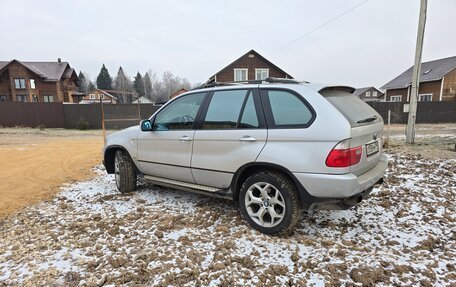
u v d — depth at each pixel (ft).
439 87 87.92
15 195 15.60
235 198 11.08
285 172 9.38
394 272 7.77
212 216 11.72
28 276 7.83
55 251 9.21
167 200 13.92
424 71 98.22
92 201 14.19
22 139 45.06
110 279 7.59
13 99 113.09
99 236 10.20
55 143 40.04
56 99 121.80
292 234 10.05
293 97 9.63
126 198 14.35
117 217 11.88
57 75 124.88
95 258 8.71
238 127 10.53
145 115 69.92
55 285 7.41
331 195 8.70
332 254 8.75
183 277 7.66
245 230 10.39
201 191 11.97
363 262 8.27
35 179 19.29
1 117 63.52
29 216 12.48
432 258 8.48
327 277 7.60
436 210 11.85
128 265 8.27
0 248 9.57
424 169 18.03
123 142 14.84
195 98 12.23
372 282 7.34
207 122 11.51
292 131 9.23
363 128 9.25
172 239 9.85
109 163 16.34
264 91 10.33
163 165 13.14
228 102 11.10
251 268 8.04
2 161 26.05
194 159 11.80
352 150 8.71
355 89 11.24
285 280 7.50
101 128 67.56
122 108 68.49
